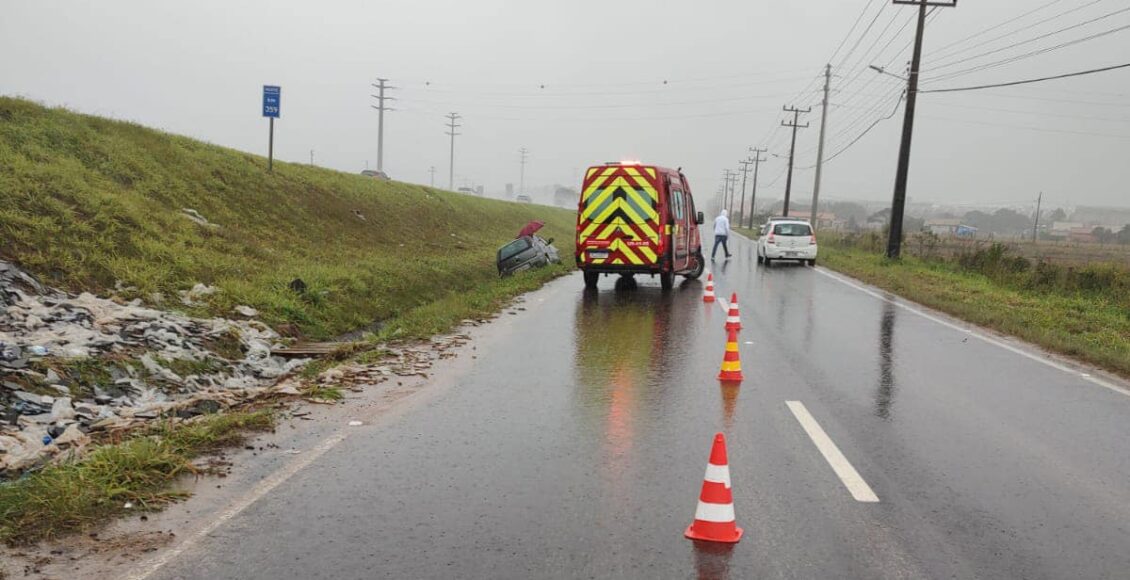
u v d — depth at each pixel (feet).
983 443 19.42
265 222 59.11
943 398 24.36
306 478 16.31
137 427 19.66
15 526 13.43
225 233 48.60
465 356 30.63
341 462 17.42
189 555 12.56
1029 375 28.25
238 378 26.78
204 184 58.85
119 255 35.27
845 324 40.91
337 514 14.34
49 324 25.41
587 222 56.44
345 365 28.48
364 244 67.15
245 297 36.22
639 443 19.06
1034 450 18.84
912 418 21.80
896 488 16.06
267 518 14.14
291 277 41.47
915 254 102.83
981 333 38.45
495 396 23.97
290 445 18.70
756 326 39.73
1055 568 12.40
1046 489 16.08
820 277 70.85
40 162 43.60
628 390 24.91
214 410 22.22
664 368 28.63
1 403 19.39
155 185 51.55
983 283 64.44
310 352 31.04
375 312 43.98
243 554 12.61
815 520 14.29
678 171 63.41
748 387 25.54
